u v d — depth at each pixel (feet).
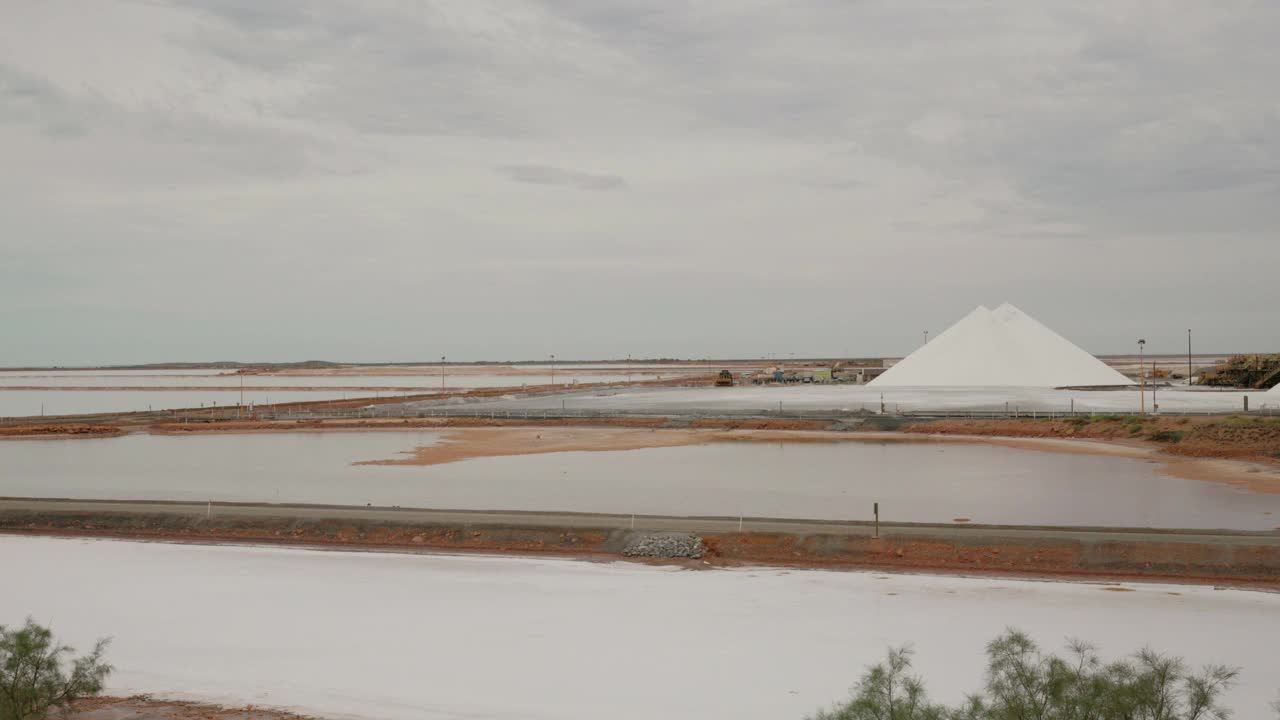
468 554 122.01
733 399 387.34
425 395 497.87
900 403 339.36
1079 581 104.88
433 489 167.94
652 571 111.55
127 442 268.21
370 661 79.30
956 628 87.10
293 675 76.02
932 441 240.12
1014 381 440.45
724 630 87.25
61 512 142.72
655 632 86.89
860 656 79.25
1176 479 171.32
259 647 83.46
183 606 96.99
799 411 306.55
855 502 150.20
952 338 481.05
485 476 184.24
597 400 400.67
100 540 132.05
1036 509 141.79
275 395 599.98
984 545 115.55
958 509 142.72
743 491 162.61
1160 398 328.90
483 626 89.20
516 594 101.04
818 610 93.76
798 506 146.82
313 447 244.63
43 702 66.69
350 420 310.04
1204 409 272.51
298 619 92.02
